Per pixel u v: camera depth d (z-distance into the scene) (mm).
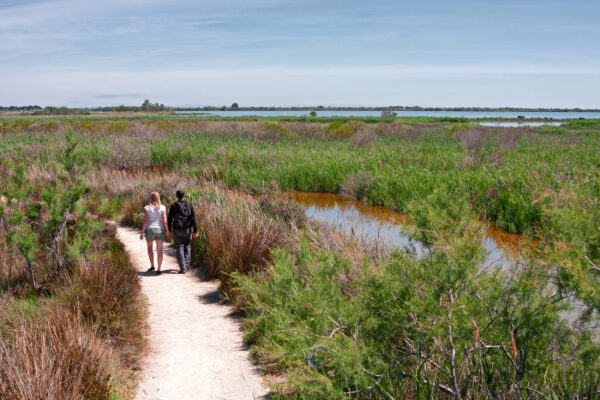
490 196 11703
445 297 3301
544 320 2840
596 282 2637
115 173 17438
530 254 3182
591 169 12141
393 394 3303
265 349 4609
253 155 21547
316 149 25266
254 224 7953
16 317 5008
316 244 6777
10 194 7145
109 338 4660
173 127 39344
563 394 2885
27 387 3268
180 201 7930
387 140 31609
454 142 30812
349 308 3771
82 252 6934
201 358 4809
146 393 4094
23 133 35375
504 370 3219
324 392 3268
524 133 35062
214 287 7180
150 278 7566
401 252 3844
